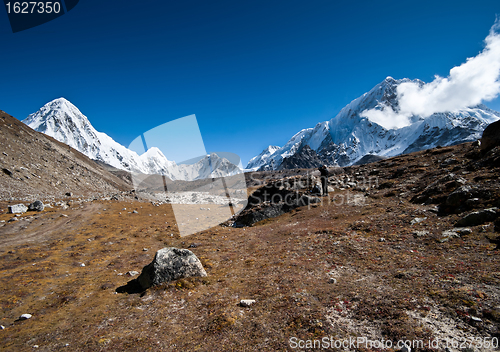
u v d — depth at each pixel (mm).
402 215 17688
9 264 16906
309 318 7688
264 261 15055
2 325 8875
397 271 10148
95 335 7820
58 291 12492
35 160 67750
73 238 25141
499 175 16219
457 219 13820
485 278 7945
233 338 7125
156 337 7551
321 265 12695
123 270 16688
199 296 10742
